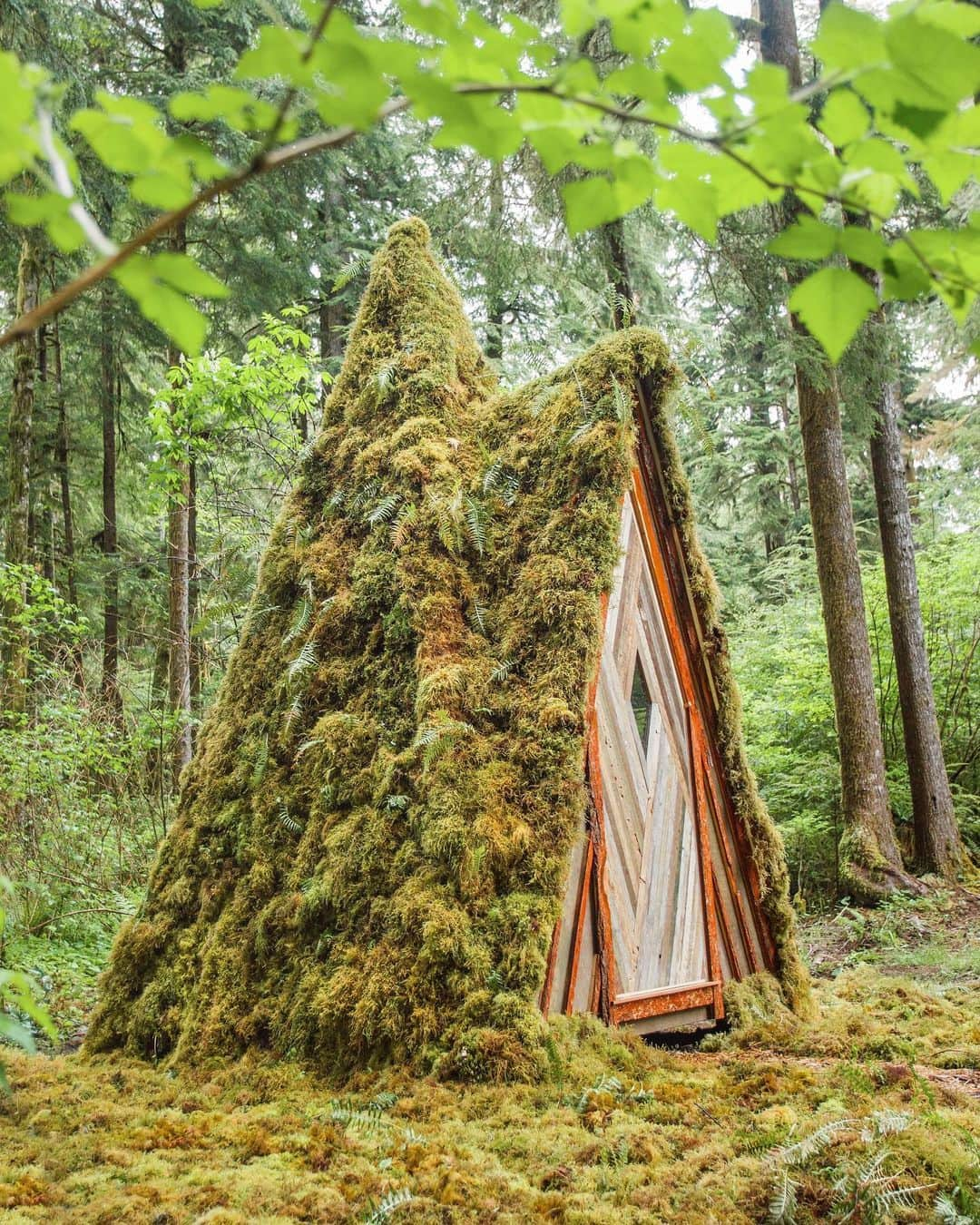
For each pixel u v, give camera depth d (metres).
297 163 12.89
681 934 4.42
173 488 9.48
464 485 4.75
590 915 3.97
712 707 4.86
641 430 4.71
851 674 9.84
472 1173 2.62
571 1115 3.04
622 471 4.34
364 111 0.76
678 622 4.84
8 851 7.13
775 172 0.86
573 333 9.86
